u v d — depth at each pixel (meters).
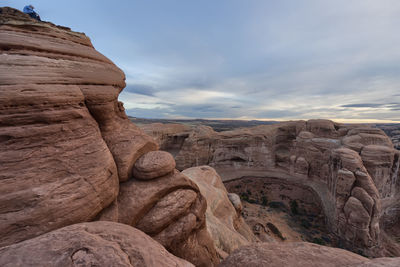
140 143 9.30
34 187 5.01
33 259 3.17
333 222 35.81
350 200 32.44
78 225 4.56
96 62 7.92
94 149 6.77
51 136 5.79
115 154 8.14
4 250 3.38
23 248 3.43
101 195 6.46
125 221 7.17
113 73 8.73
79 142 6.43
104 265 3.26
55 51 6.64
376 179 36.91
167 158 9.08
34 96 5.54
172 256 4.77
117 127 9.09
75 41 7.83
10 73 5.34
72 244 3.63
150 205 7.89
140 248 4.18
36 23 6.78
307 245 6.96
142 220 7.61
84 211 5.78
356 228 31.31
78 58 7.23
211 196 23.02
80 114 6.68
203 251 9.72
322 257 5.95
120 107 10.02
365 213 30.33
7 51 5.70
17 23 6.38
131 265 3.52
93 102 7.51
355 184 33.44
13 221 4.52
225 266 6.51
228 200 25.61
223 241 15.32
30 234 4.67
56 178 5.52
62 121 6.11
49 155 5.61
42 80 5.84
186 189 9.34
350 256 5.84
